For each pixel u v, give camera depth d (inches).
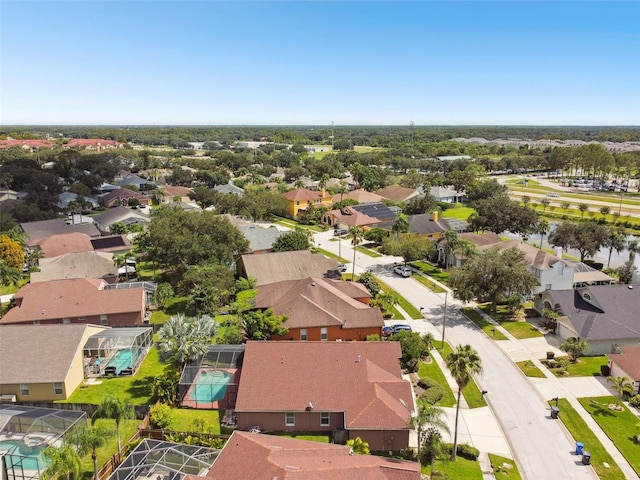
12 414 1598.2
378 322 2378.2
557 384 2032.5
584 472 1520.7
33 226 4197.8
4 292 3085.6
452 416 1808.6
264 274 3016.7
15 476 1416.1
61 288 2645.2
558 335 2487.7
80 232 4089.6
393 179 7185.0
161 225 3176.7
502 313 2778.1
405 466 1326.3
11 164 6668.3
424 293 3115.2
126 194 5900.6
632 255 3663.9
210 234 3255.4
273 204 5413.4
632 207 5935.0
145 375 2105.1
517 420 1791.3
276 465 1230.3
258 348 1860.2
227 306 2819.9
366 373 1774.1
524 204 5477.4
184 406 1824.6
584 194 7007.9
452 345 2388.0
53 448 1357.0
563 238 3705.7
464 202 6353.3
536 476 1501.0
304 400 1689.2
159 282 3250.5
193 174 7377.0
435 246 3754.9
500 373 2121.1
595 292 2534.5
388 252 3757.4
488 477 1487.5
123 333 2171.5
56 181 6063.0
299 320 2333.9
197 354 1894.7
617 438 1683.1
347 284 2773.1
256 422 1689.2
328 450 1374.3
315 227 5083.7
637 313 2428.6
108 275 3201.3
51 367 1907.0
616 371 2060.8
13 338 1995.6
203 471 1337.4
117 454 1486.2
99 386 2007.9
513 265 2704.2
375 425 1588.3
